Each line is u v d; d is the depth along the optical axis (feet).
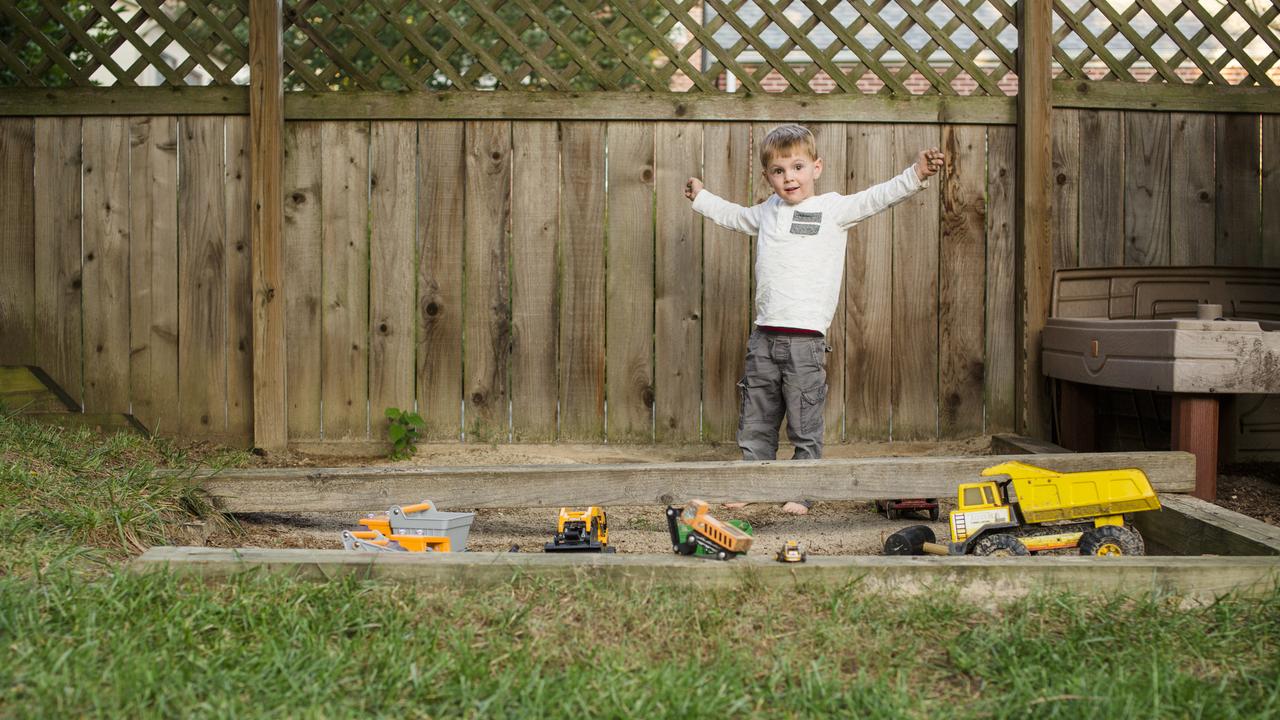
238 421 16.30
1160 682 6.79
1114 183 16.66
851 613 7.96
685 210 16.37
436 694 6.59
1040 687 6.82
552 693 6.59
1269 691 6.82
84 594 7.82
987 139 16.55
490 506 11.76
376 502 11.81
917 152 16.48
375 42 16.34
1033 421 16.39
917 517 13.58
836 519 13.57
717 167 16.34
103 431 16.15
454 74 16.37
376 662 6.99
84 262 16.06
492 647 7.30
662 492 11.71
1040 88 16.15
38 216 15.99
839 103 16.34
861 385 16.58
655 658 7.31
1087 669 7.10
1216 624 7.98
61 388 16.16
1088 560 8.80
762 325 14.39
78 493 10.69
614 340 16.43
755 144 16.34
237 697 6.43
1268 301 16.16
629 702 6.48
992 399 16.71
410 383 16.39
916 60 16.60
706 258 16.39
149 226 16.06
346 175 16.16
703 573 8.52
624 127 16.29
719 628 7.76
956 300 16.60
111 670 6.57
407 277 16.29
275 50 15.64
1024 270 16.29
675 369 16.48
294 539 11.88
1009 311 16.65
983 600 8.48
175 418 16.26
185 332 16.17
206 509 11.69
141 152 15.99
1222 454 15.89
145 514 10.57
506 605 7.98
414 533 10.41
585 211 16.30
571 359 16.43
